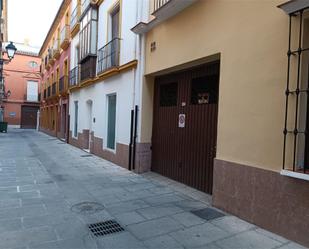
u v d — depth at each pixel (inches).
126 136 310.0
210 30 187.5
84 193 208.8
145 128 286.2
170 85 266.7
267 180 143.3
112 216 162.1
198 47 199.0
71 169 303.0
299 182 128.2
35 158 374.9
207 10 191.2
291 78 133.2
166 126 268.2
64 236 134.4
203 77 224.1
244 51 159.0
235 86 164.7
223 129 173.3
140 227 147.0
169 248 124.9
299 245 127.6
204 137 218.7
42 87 1076.5
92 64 419.8
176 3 205.8
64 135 668.7
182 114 245.6
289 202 132.3
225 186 170.6
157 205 183.3
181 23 219.5
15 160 352.8
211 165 210.2
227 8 173.0
